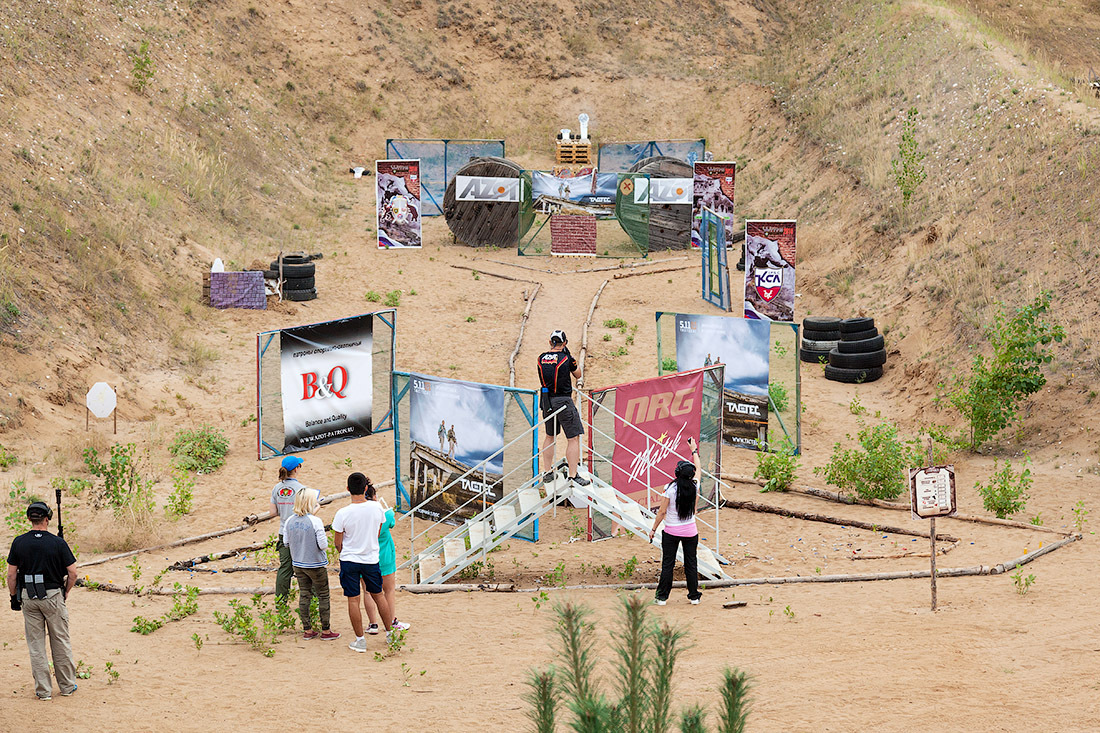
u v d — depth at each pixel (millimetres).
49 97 31641
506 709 8461
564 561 14469
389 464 19312
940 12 41625
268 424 19422
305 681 9430
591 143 47688
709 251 30500
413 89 49031
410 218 36062
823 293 29812
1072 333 20578
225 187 34969
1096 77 34375
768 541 15211
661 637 5219
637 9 55469
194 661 10102
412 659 10180
